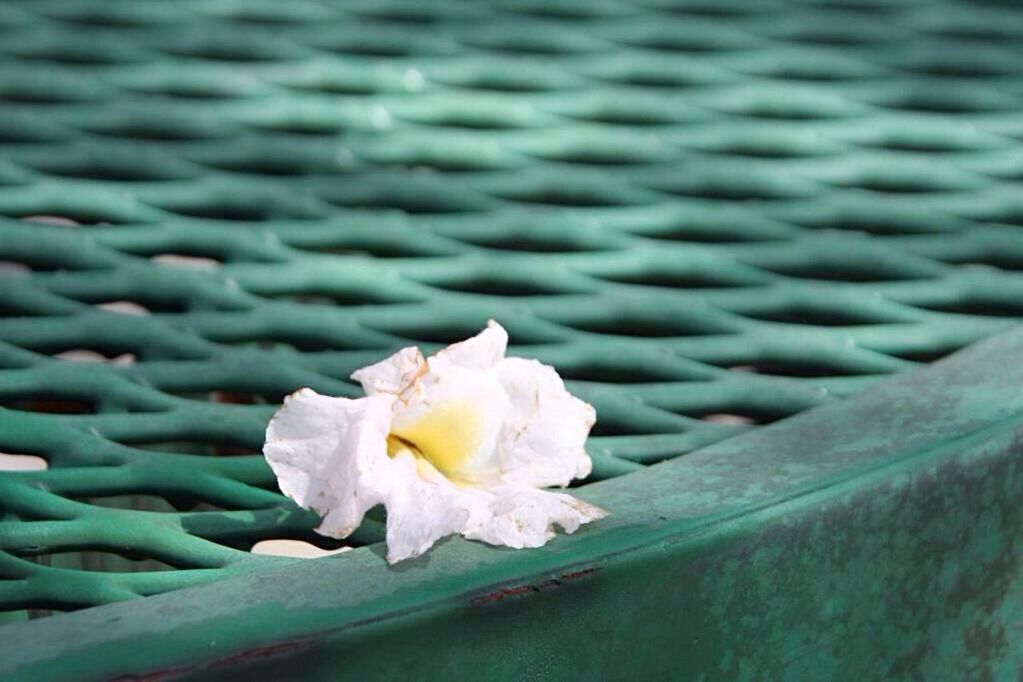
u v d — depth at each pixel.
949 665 0.57
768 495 0.55
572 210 0.68
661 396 0.61
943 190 0.69
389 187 0.68
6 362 0.61
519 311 0.64
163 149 0.69
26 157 0.68
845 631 0.56
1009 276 0.66
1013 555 0.57
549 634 0.52
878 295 0.65
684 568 0.53
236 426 0.59
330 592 0.51
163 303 0.63
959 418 0.58
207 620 0.50
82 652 0.49
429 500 0.52
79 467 0.58
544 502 0.53
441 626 0.51
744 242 0.67
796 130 0.72
